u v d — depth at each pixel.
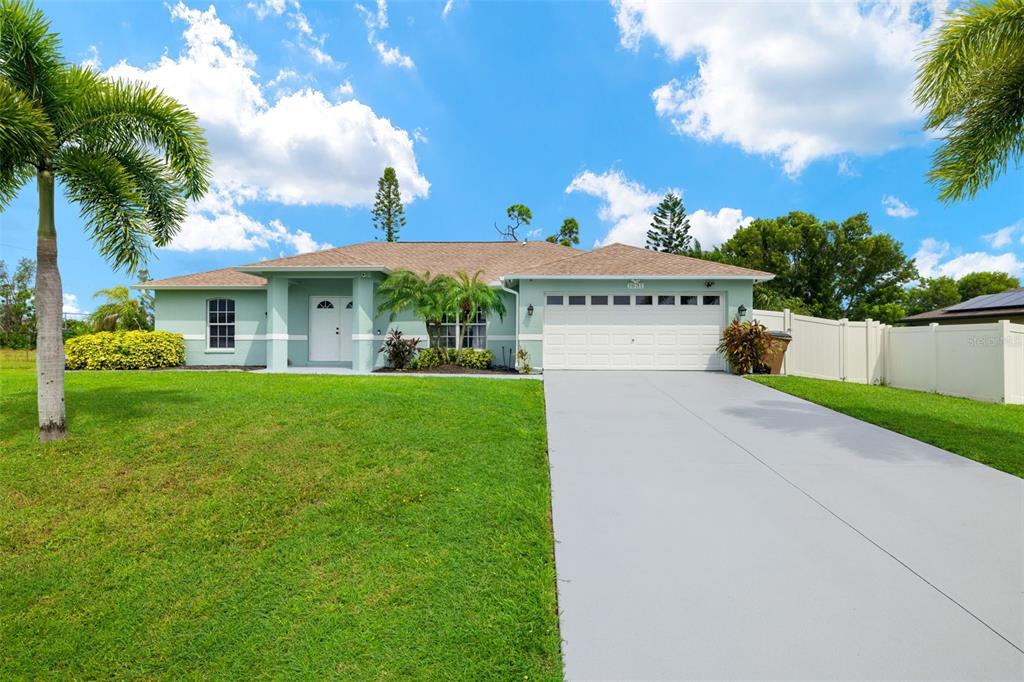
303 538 4.12
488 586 3.44
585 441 6.79
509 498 4.77
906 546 3.91
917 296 38.19
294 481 5.15
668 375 12.94
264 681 2.72
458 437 6.52
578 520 4.40
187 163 6.91
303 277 14.91
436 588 3.43
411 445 6.18
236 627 3.13
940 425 7.77
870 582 3.42
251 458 5.71
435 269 17.02
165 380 11.05
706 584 3.41
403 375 12.78
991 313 18.48
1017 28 6.32
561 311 14.14
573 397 9.80
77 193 6.62
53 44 6.32
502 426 7.11
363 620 3.14
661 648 2.80
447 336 15.77
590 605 3.20
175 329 16.47
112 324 21.12
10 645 3.03
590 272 13.96
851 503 4.76
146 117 6.58
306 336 16.05
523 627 3.02
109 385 10.16
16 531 4.24
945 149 7.30
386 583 3.50
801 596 3.26
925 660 2.67
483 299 13.75
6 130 5.62
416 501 4.71
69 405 7.94
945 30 6.69
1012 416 8.80
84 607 3.36
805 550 3.86
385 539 4.08
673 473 5.59
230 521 4.40
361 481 5.14
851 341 14.06
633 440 6.85
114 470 5.40
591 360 14.10
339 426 6.86
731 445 6.65
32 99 6.27
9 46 6.12
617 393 10.26
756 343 13.04
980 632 2.88
